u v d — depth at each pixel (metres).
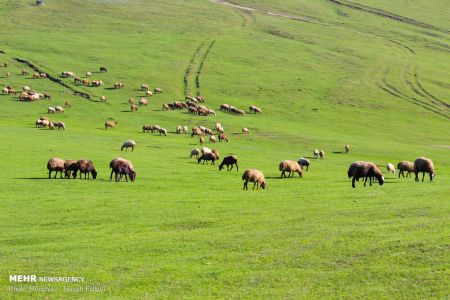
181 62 160.12
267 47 183.00
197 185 46.06
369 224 28.19
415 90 149.25
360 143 93.81
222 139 90.06
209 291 20.41
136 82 139.00
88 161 48.03
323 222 29.28
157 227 30.23
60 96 122.38
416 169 48.53
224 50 174.75
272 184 47.03
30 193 40.56
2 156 58.28
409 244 23.78
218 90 138.12
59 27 186.75
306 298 19.47
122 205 36.28
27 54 154.75
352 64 172.12
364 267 21.92
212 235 27.64
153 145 77.94
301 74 157.75
